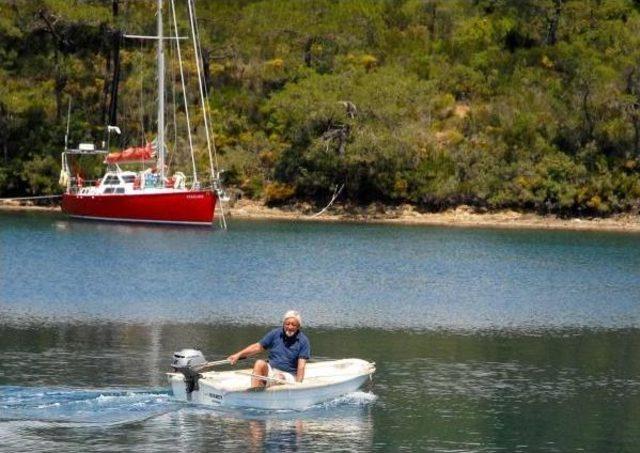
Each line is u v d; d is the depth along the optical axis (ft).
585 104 650.84
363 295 342.23
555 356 248.93
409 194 630.74
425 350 252.83
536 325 293.02
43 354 236.63
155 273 382.42
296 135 638.53
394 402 203.21
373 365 209.05
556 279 390.42
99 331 267.59
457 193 625.82
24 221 564.30
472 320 298.97
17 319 283.18
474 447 178.40
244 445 176.04
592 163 636.07
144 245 469.98
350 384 202.59
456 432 185.78
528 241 521.24
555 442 181.88
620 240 535.60
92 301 317.22
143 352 240.94
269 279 373.61
